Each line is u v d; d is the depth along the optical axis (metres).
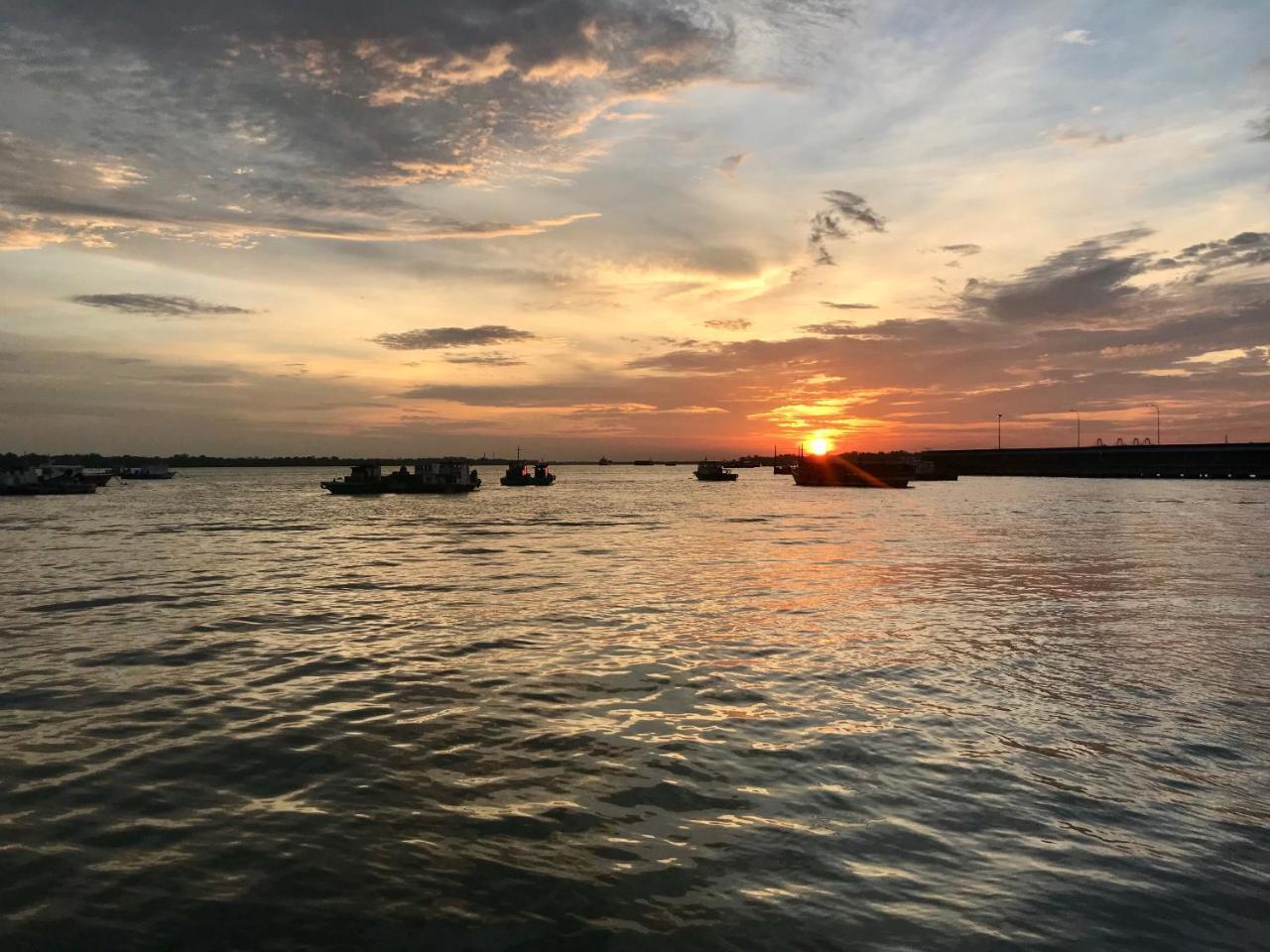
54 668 17.52
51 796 10.64
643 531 58.28
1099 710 14.40
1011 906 8.05
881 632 21.48
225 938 7.55
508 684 16.19
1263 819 10.05
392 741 12.84
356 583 31.19
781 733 13.20
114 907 8.04
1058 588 29.52
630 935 7.59
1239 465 175.00
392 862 8.96
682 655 18.72
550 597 27.61
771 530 58.84
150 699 15.13
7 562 38.09
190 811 10.22
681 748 12.52
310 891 8.37
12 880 8.52
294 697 15.27
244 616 24.02
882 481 148.88
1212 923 7.78
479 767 11.76
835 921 7.80
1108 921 7.81
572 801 10.54
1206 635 21.02
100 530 58.59
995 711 14.38
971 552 42.19
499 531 58.41
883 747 12.54
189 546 46.19
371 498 116.06
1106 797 10.67
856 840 9.46
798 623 22.80
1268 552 41.31
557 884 8.51
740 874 8.70
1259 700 15.02
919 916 7.88
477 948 7.41
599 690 15.75
